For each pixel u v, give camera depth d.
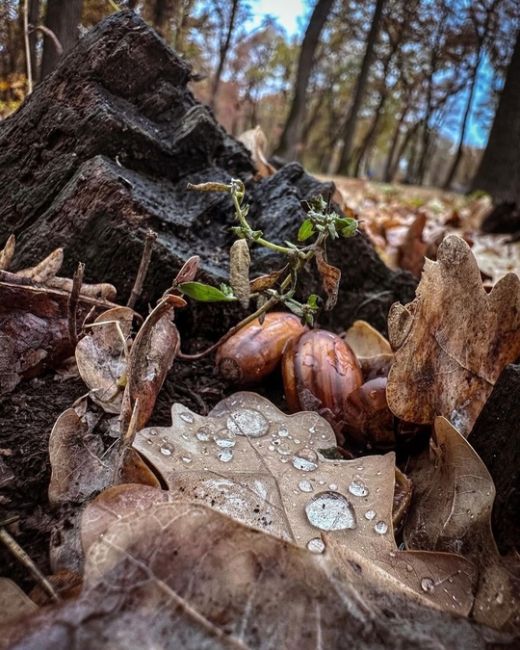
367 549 0.08
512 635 0.06
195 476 0.08
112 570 0.06
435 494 0.09
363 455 0.11
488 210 0.60
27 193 0.14
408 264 0.25
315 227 0.11
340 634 0.06
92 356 0.10
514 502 0.09
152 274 0.13
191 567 0.06
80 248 0.13
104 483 0.08
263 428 0.10
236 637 0.06
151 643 0.05
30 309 0.11
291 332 0.13
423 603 0.06
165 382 0.12
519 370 0.10
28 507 0.08
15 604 0.06
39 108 0.15
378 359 0.13
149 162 0.15
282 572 0.06
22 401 0.10
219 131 0.16
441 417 0.09
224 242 0.15
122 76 0.15
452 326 0.11
